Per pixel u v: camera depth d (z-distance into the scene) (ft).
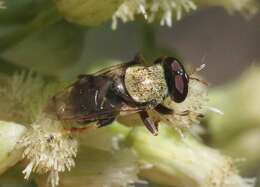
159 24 0.24
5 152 0.20
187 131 0.23
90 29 0.26
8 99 0.21
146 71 0.21
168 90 0.21
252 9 0.25
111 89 0.21
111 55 0.31
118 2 0.21
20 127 0.20
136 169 0.22
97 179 0.21
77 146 0.20
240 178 0.23
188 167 0.23
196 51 0.39
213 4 0.24
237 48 0.40
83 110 0.20
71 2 0.22
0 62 0.23
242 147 0.27
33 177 0.21
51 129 0.20
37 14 0.23
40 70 0.24
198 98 0.21
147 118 0.21
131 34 0.31
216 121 0.27
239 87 0.27
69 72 0.25
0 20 0.23
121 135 0.23
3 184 0.22
